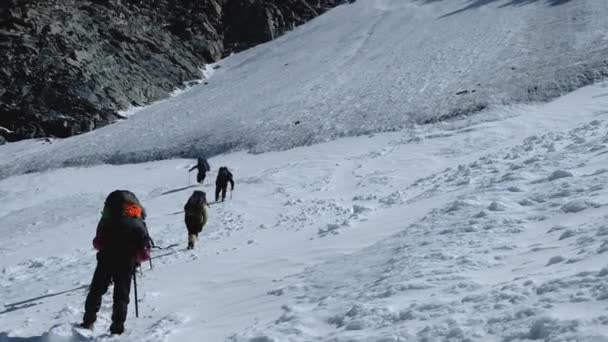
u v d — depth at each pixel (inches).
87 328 218.8
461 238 235.3
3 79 2186.3
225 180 836.0
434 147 1028.5
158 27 2842.0
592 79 1301.7
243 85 2289.6
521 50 1776.6
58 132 2033.7
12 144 1974.7
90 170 1539.1
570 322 105.8
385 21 2849.4
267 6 3134.8
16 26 2386.8
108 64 2373.3
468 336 119.1
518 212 265.6
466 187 432.8
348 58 2324.1
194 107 2087.8
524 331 111.3
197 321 216.1
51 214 1025.5
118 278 217.6
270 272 287.3
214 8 3061.0
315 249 329.4
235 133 1594.5
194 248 470.0
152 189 1164.5
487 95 1378.0
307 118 1589.6
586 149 402.6
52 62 2260.1
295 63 2458.2
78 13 2620.6
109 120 2094.0
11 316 273.4
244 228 582.6
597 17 1898.4
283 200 787.4
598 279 126.6
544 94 1293.1
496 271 175.2
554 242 193.5
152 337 199.9
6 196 1366.9
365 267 236.4
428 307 147.1
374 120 1429.6
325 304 186.9
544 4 2354.8
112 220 225.3
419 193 572.4
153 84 2406.5
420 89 1631.4
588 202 236.7
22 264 538.0
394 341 128.6
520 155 552.7
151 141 1715.1
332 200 721.0
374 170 924.6
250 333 171.3
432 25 2554.1
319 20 3201.3
